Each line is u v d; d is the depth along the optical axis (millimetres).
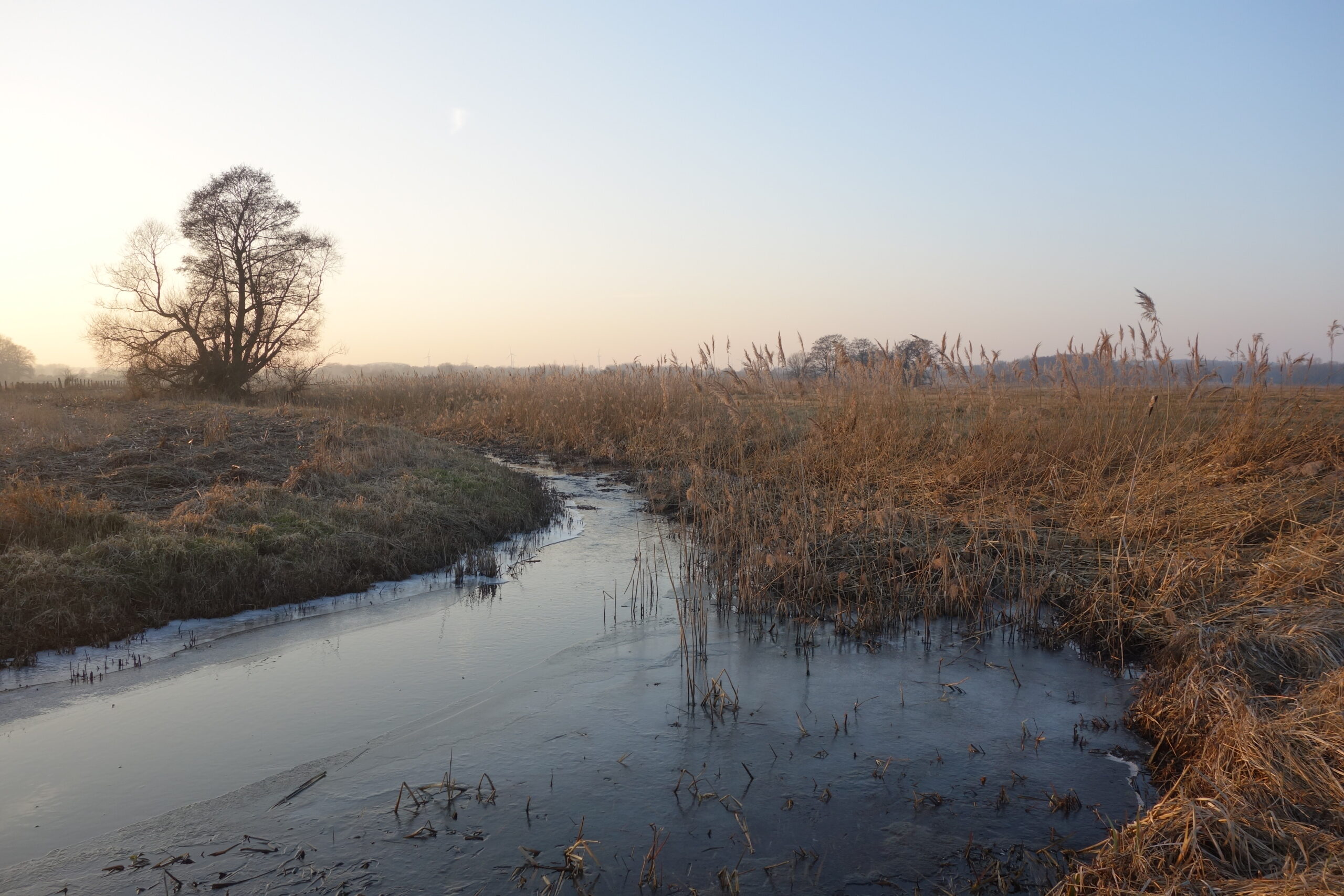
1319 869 3408
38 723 6156
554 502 15633
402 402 32031
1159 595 7562
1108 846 4188
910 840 4699
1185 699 5582
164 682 6977
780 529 10469
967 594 8633
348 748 5859
